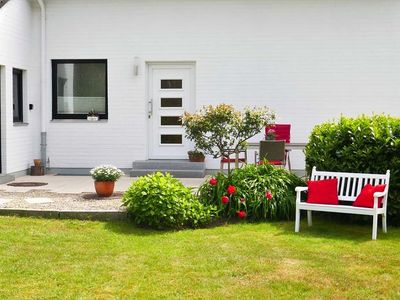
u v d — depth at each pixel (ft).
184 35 41.63
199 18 41.45
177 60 41.73
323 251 20.40
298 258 19.51
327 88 40.98
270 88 41.29
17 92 40.75
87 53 42.22
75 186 35.45
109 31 42.04
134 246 21.09
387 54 40.50
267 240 22.03
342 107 40.96
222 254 20.02
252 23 41.19
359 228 24.41
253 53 41.29
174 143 42.63
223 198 25.44
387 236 22.88
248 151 41.16
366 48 40.63
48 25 42.27
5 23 37.14
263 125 29.71
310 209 23.61
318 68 40.96
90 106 42.83
